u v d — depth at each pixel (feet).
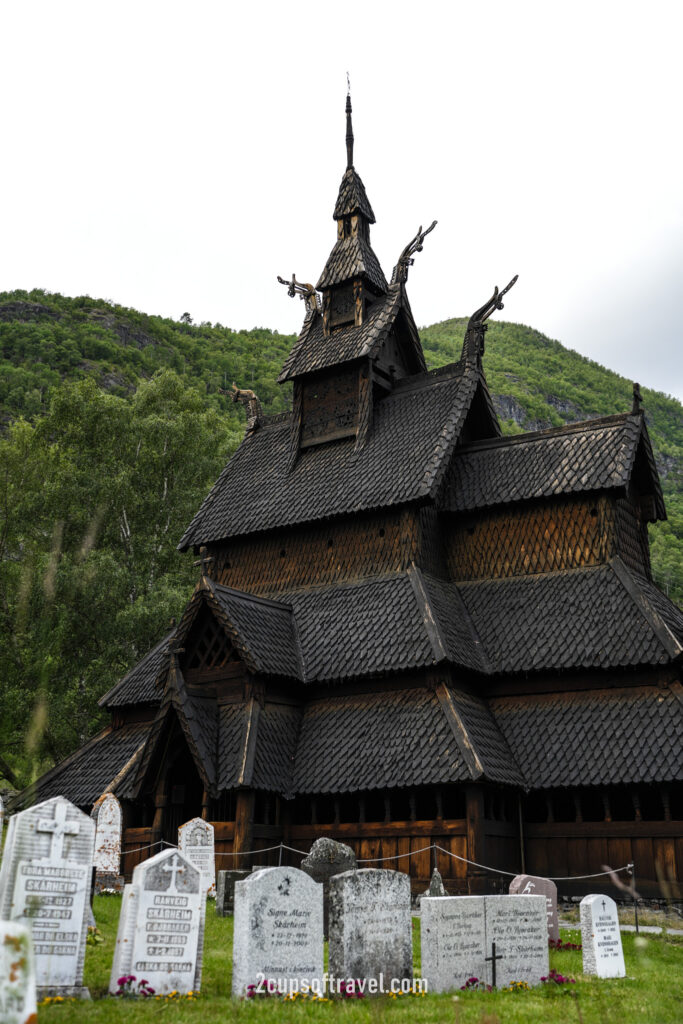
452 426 113.60
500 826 92.02
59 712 162.40
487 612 107.24
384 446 118.62
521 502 109.91
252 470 130.72
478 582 111.24
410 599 104.78
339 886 53.42
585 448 110.11
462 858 88.02
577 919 89.25
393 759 93.45
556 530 108.58
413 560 108.47
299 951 51.90
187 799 104.01
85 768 114.52
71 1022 39.60
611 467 106.22
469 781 87.76
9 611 134.62
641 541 115.14
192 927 49.73
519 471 112.16
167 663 102.68
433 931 55.57
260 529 119.44
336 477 119.03
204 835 88.48
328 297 130.52
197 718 98.48
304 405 128.57
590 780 89.92
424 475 109.40
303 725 103.24
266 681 101.50
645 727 91.97
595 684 97.25
